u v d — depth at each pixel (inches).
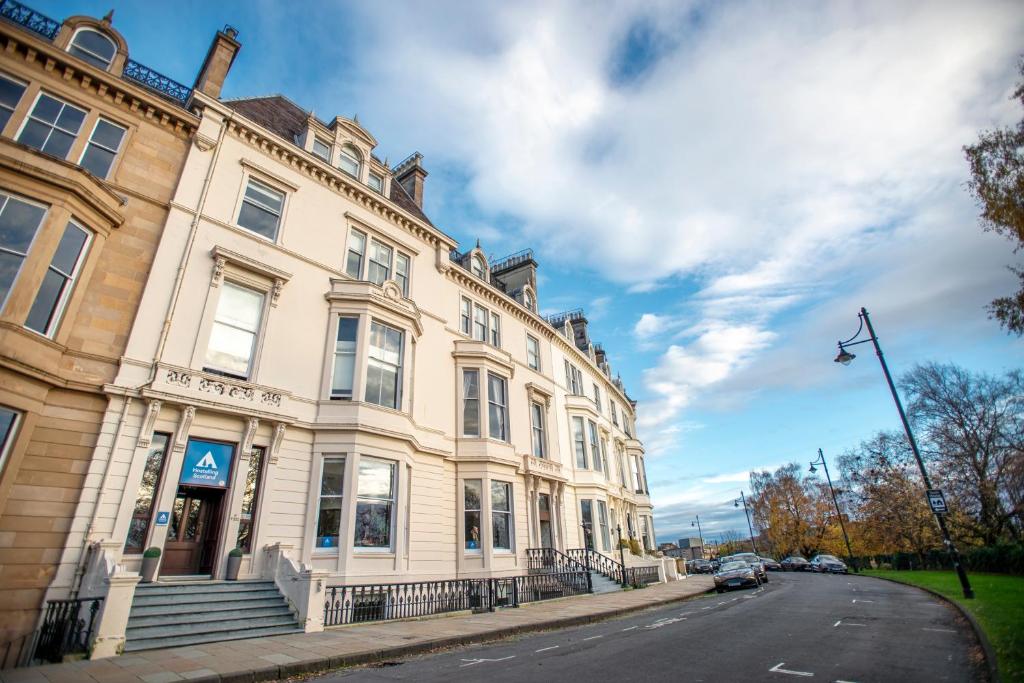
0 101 457.1
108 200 471.2
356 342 638.5
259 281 584.7
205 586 434.6
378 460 622.2
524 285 1186.6
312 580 449.1
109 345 457.7
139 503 444.8
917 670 273.7
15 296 386.9
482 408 843.4
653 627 482.3
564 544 975.0
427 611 558.6
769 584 1050.1
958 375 1326.3
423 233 837.8
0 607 357.7
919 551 1416.1
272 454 537.6
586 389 1357.0
